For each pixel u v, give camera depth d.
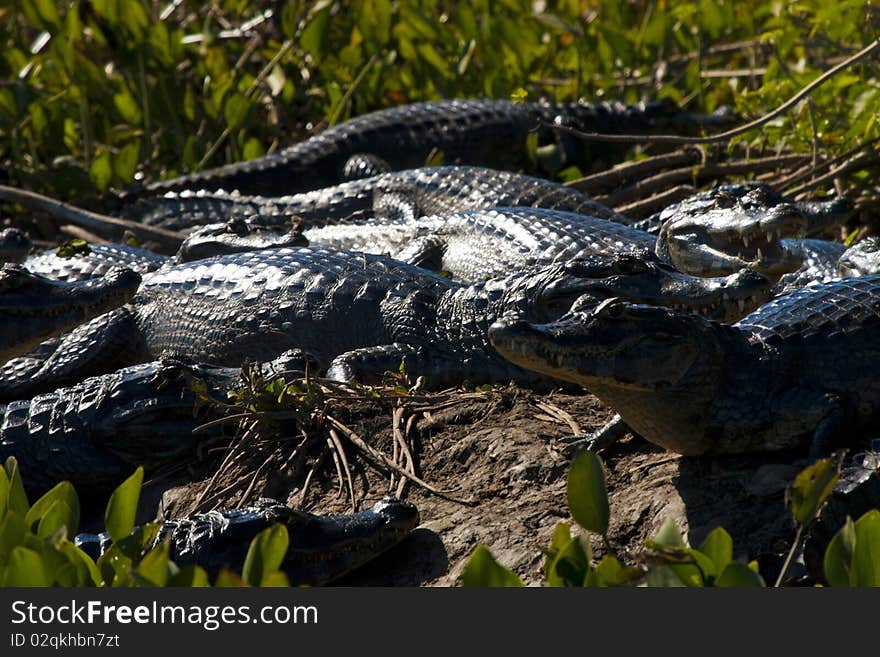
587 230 24.67
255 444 19.05
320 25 35.97
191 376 19.97
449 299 21.36
